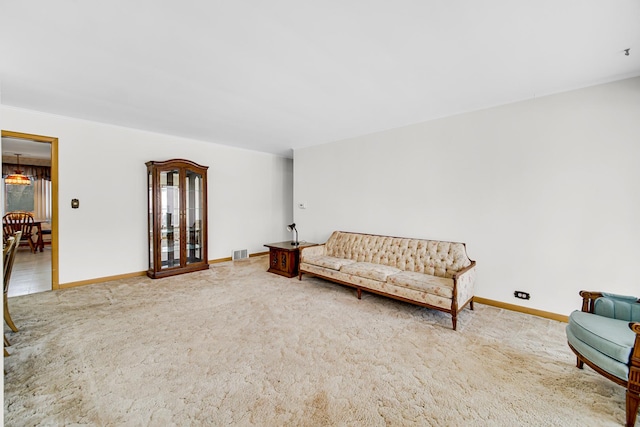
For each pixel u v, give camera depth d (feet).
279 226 22.17
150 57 7.60
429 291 9.49
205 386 6.16
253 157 20.27
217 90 9.68
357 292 12.51
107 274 13.76
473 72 8.39
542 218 9.84
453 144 11.84
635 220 8.41
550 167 9.69
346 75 8.61
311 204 17.83
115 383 6.21
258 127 14.12
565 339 8.27
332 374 6.62
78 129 12.82
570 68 8.09
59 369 6.66
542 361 7.18
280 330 8.76
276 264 15.48
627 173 8.50
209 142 17.66
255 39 6.83
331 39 6.84
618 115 8.62
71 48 7.16
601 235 8.89
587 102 9.08
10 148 19.34
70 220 12.69
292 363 7.03
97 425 5.11
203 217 16.08
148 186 14.48
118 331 8.55
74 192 12.77
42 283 13.32
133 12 5.86
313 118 12.67
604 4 5.57
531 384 6.31
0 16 5.92
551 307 9.70
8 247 8.12
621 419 5.37
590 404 5.73
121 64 7.95
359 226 15.28
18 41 6.84
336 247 14.90
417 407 5.62
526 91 9.64
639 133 8.32
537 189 9.93
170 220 15.10
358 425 5.18
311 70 8.32
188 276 14.88
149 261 14.71
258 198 20.67
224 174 18.57
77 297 11.43
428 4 5.66
